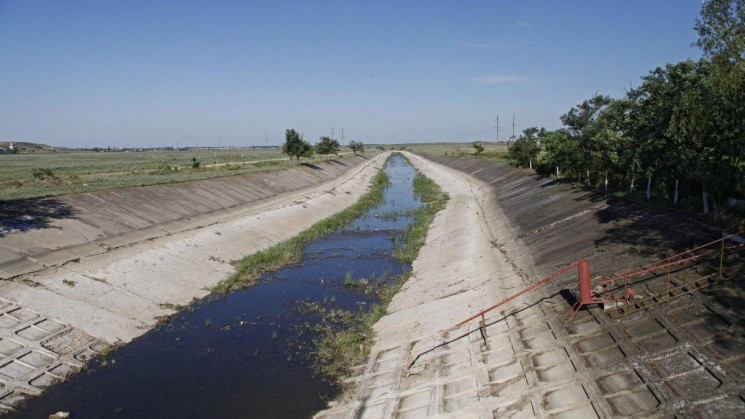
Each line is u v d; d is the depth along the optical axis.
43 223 24.45
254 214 38.19
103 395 13.80
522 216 33.31
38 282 18.75
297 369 15.27
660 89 20.88
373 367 15.07
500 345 14.37
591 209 27.03
